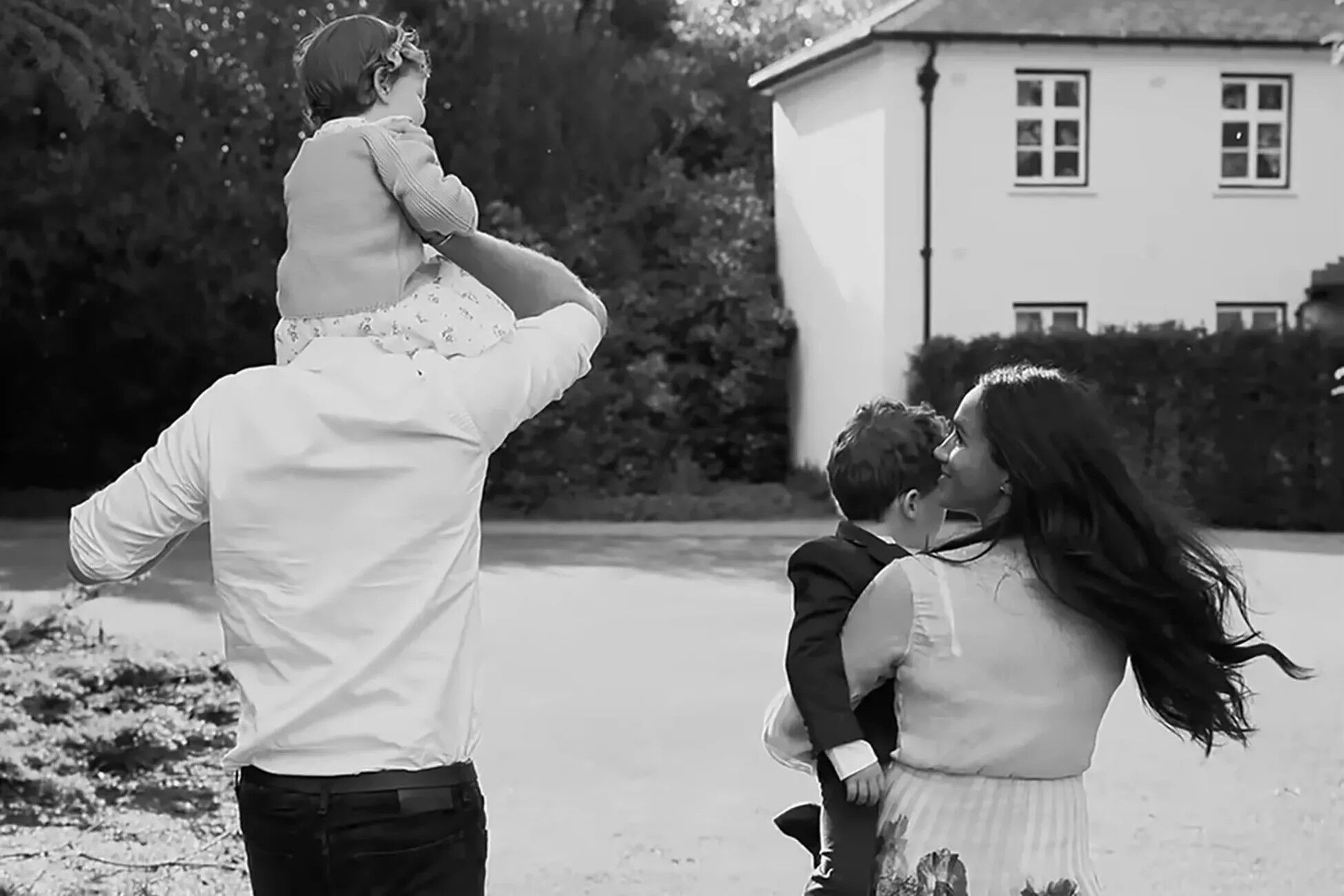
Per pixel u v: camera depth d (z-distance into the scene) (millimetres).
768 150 31016
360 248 2836
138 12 14633
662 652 12133
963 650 2795
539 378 2879
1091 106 24047
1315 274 24609
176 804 7129
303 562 2727
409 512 2750
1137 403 22500
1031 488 2775
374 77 2955
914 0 24562
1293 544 20391
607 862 6406
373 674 2686
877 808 2957
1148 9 24328
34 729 7984
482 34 26016
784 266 28219
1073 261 24188
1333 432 22203
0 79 20422
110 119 22297
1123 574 2723
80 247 24641
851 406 25078
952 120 23734
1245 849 6578
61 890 5578
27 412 26922
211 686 9836
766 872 6266
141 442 27359
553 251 26281
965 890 2795
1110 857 6480
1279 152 24594
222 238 24219
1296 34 24109
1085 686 2820
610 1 30547
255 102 22234
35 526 22531
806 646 3061
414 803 2660
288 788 2672
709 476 27516
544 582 16734
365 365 2793
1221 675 2795
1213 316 24562
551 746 8727
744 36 38594
